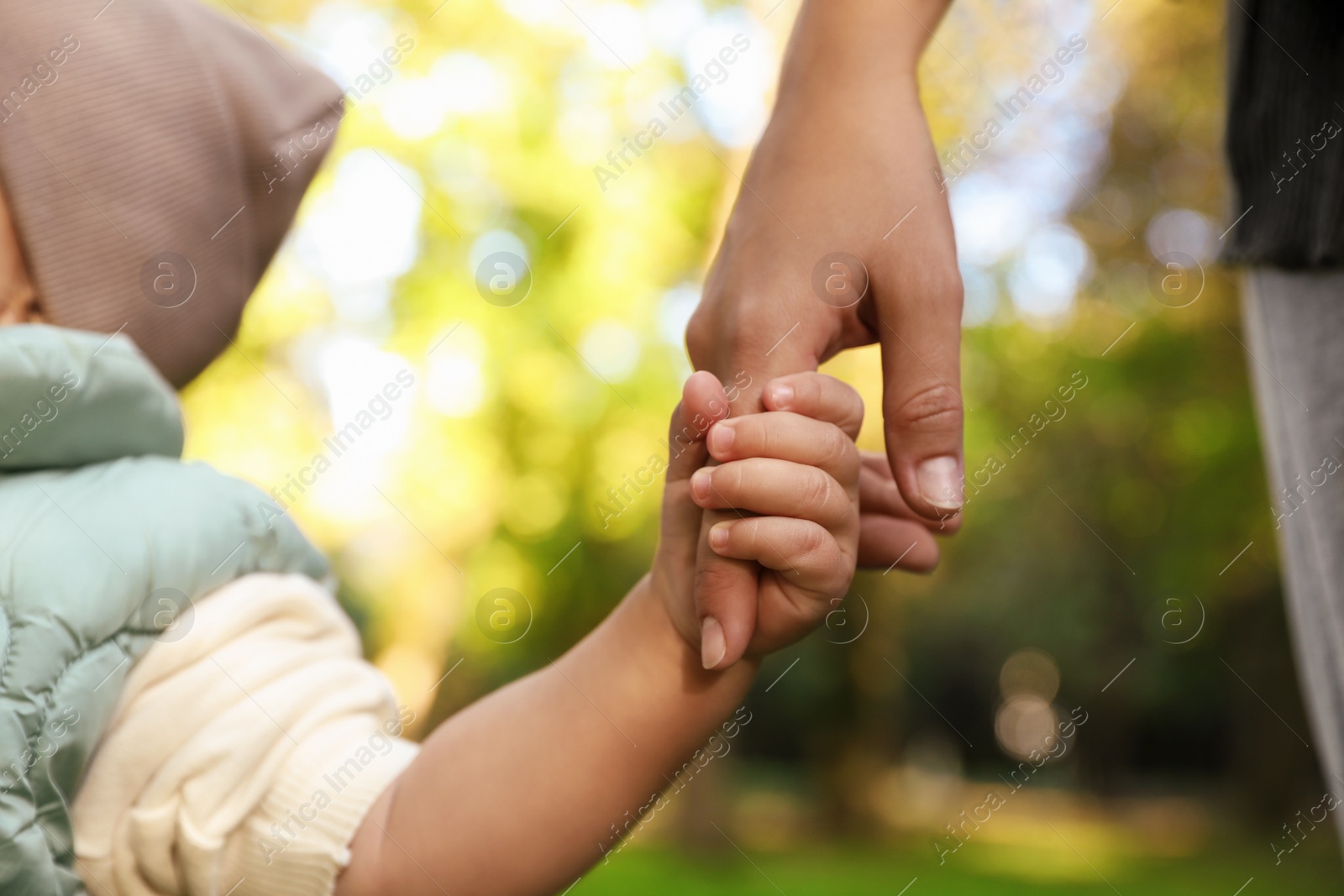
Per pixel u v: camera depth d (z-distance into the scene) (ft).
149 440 2.77
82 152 3.07
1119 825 39.29
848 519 2.47
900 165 2.61
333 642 2.80
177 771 2.30
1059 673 46.24
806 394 2.46
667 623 2.64
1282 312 2.78
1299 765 33.58
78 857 2.26
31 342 2.55
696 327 2.81
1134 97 23.13
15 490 2.49
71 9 3.13
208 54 3.45
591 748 2.60
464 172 20.85
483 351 20.81
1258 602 33.45
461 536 20.54
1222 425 25.49
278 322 19.40
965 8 19.31
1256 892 23.27
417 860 2.52
